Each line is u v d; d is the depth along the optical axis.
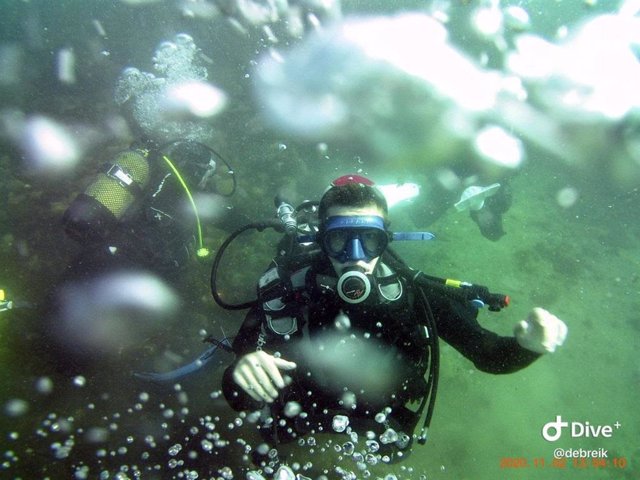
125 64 4.14
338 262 1.10
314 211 1.47
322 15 4.11
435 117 3.34
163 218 1.75
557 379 2.29
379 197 1.12
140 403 1.78
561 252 3.21
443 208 2.92
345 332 1.11
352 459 1.72
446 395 2.13
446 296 1.10
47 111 3.35
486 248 3.07
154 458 1.63
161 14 4.61
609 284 3.01
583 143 4.22
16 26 4.48
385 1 4.12
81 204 1.59
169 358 1.96
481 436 1.98
